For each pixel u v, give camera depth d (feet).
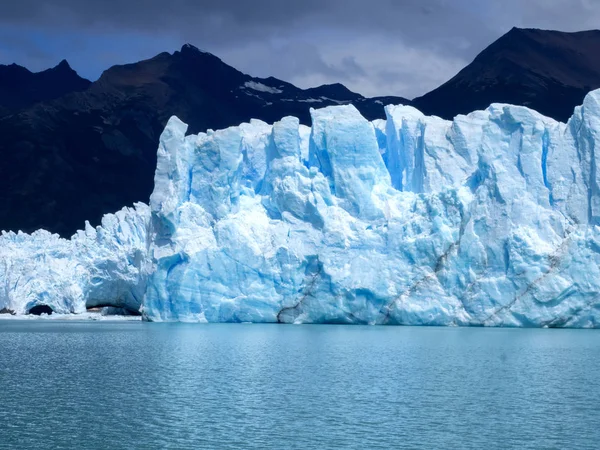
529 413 127.13
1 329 279.69
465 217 254.68
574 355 190.19
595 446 108.99
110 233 324.60
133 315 328.49
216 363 179.32
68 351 204.95
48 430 117.29
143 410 129.49
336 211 267.80
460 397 139.64
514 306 243.81
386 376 160.45
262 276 265.13
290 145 277.03
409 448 107.96
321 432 115.75
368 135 275.59
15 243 345.72
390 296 255.09
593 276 240.73
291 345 213.46
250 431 116.26
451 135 276.41
